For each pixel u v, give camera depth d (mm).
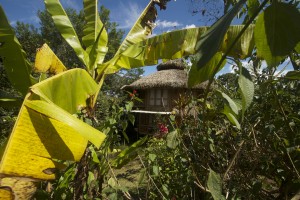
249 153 2252
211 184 1218
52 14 2988
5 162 1049
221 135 2422
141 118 16797
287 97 2213
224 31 602
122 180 2930
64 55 24125
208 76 1301
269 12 688
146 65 2652
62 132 1214
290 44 665
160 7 3365
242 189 1960
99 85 2738
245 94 875
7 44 2098
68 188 2268
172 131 1874
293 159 2068
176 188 2227
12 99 2455
